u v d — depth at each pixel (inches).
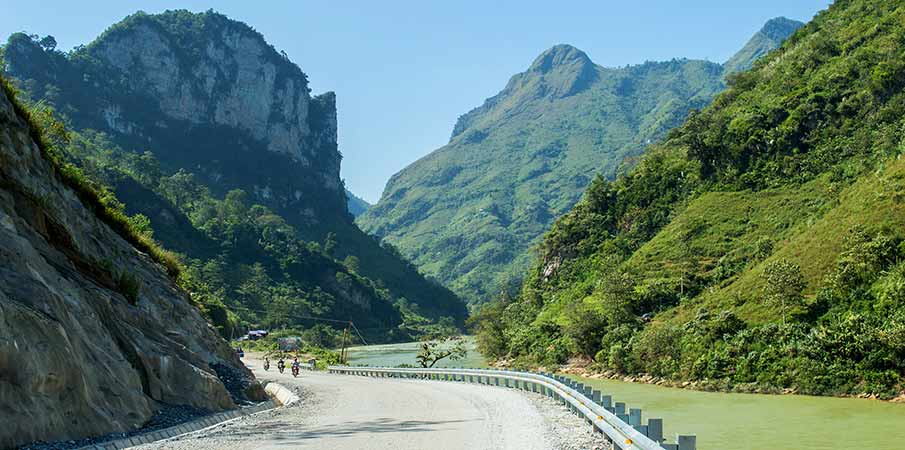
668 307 3235.7
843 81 4562.0
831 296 2380.7
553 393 1162.0
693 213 4180.6
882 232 2513.5
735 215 3971.5
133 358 824.3
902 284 2132.1
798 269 2532.0
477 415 894.4
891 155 3398.1
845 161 3939.5
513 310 4980.3
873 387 1905.8
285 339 5575.8
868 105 4212.6
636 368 2691.9
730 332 2466.8
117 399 687.7
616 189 5447.8
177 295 1346.0
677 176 4894.2
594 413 709.9
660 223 4581.7
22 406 547.8
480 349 4318.4
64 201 1097.4
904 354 1923.0
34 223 909.2
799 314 2380.7
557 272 5108.3
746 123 4697.3
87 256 1037.8
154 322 1009.5
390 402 1193.4
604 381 2701.8
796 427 1379.2
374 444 599.5
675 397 2023.9
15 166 975.6
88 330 740.7
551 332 3708.2
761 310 2536.9
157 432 669.3
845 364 2027.6
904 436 1245.1
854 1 6461.6
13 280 665.0
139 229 1696.6
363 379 2213.3
